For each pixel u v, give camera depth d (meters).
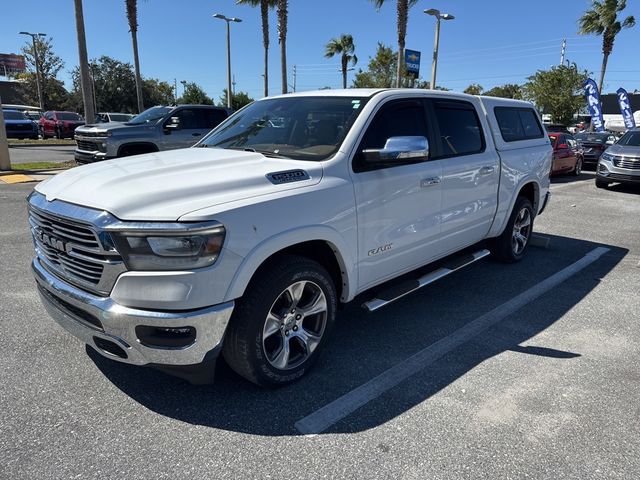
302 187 3.15
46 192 3.17
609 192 12.64
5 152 13.43
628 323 4.39
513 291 5.18
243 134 4.16
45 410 2.96
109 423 2.86
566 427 2.87
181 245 2.59
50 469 2.48
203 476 2.45
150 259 2.60
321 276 3.28
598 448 2.69
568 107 34.88
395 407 3.06
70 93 50.06
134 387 3.23
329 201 3.25
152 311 2.64
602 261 6.34
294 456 2.61
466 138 4.82
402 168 3.88
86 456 2.58
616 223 8.79
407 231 3.99
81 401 3.07
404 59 24.12
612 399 3.16
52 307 3.10
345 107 3.87
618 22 32.44
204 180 2.96
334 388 3.28
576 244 7.23
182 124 12.20
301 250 3.40
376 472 2.49
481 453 2.64
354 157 3.53
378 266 3.81
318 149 3.57
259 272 2.98
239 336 2.92
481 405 3.08
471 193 4.77
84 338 2.92
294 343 3.42
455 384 3.33
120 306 2.67
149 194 2.74
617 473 2.50
